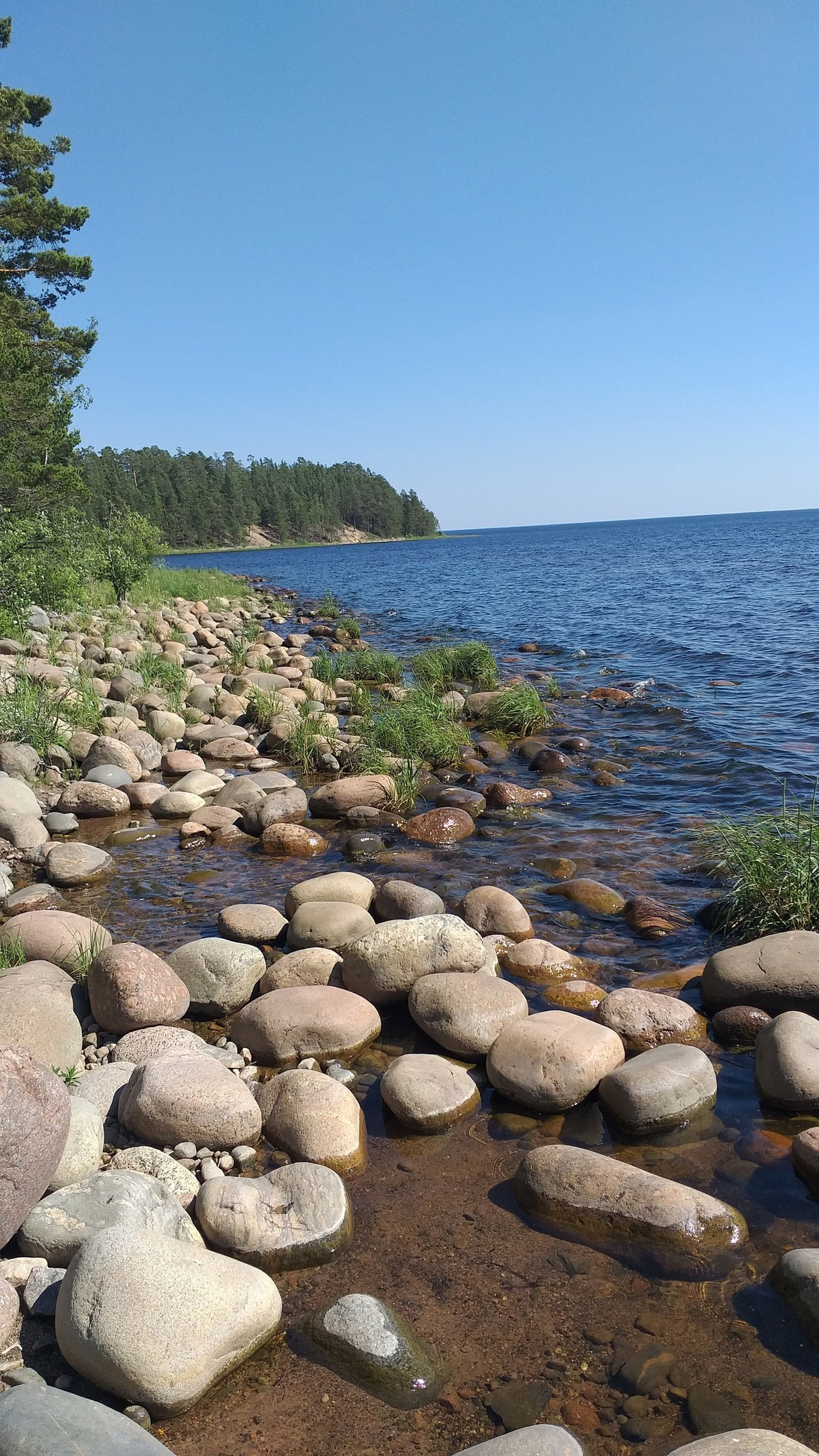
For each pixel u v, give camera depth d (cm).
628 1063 422
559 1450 237
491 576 4728
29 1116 316
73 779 977
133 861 770
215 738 1144
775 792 909
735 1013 471
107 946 559
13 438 1972
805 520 16925
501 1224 342
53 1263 318
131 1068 431
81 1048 455
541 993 518
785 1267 305
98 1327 271
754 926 579
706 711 1289
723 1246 325
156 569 4088
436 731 1093
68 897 691
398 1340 284
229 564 7881
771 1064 415
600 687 1466
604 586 3581
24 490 2000
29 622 1633
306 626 2697
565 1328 294
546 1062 420
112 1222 319
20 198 2489
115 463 11650
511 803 891
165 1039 454
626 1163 375
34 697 1085
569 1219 338
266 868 749
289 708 1262
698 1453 232
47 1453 226
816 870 584
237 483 12769
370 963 500
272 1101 403
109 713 1191
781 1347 284
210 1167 370
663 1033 464
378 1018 481
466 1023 458
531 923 610
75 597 1853
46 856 759
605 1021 471
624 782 970
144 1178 346
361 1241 335
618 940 593
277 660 1841
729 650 1798
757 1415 261
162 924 634
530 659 1852
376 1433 259
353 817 857
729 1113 409
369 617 2888
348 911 574
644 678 1580
